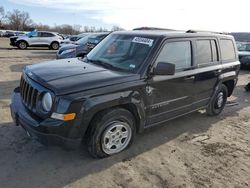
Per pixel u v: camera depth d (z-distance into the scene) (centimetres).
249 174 387
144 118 417
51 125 328
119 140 402
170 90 446
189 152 437
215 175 378
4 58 1515
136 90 391
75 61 462
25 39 2352
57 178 344
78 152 405
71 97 331
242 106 723
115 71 402
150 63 409
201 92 528
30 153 396
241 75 1271
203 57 521
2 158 379
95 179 348
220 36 581
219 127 555
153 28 599
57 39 2469
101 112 369
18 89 444
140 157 407
